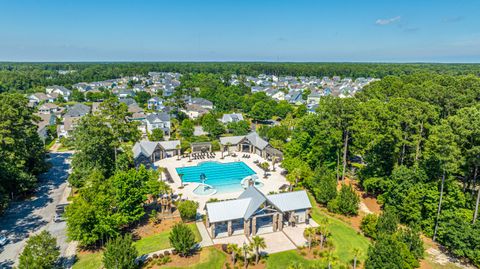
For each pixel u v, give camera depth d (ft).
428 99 204.23
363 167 189.26
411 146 175.73
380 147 173.17
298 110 402.31
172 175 215.51
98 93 531.09
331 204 157.28
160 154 253.85
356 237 133.90
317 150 198.49
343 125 187.73
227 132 339.57
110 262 103.09
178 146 257.55
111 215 127.75
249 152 271.69
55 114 398.21
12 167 158.51
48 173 208.03
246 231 133.90
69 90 594.65
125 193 134.92
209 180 207.62
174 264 114.01
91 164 179.11
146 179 144.77
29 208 158.40
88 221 118.52
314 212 158.40
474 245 114.62
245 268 111.75
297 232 138.00
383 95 277.03
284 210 140.26
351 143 198.90
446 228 123.65
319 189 165.68
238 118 369.50
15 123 172.96
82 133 181.47
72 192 177.88
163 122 332.60
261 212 134.62
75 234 117.39
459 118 130.93
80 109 370.94
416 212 139.74
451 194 134.00
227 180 208.03
